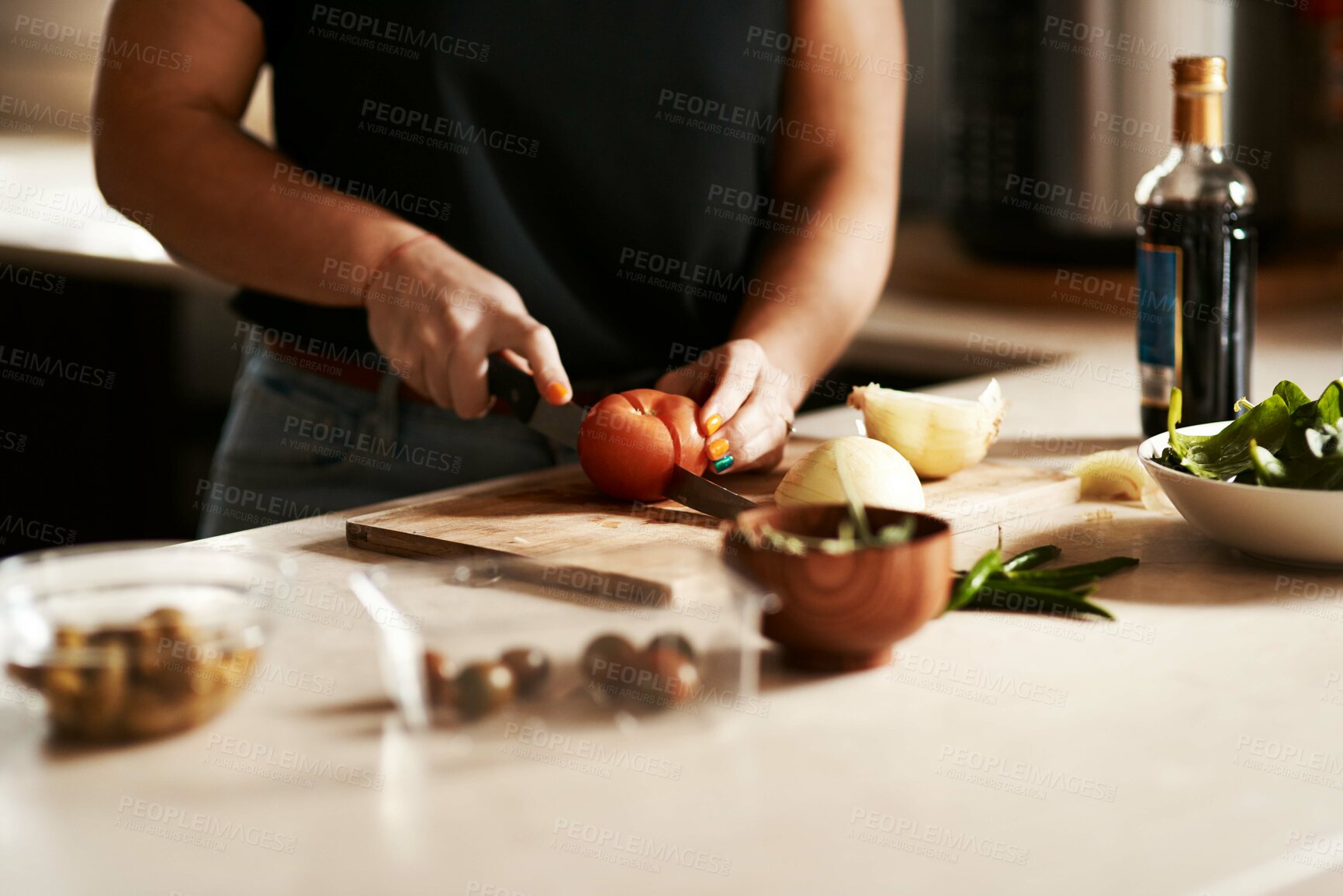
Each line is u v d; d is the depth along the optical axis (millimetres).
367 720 663
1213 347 1194
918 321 1997
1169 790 579
